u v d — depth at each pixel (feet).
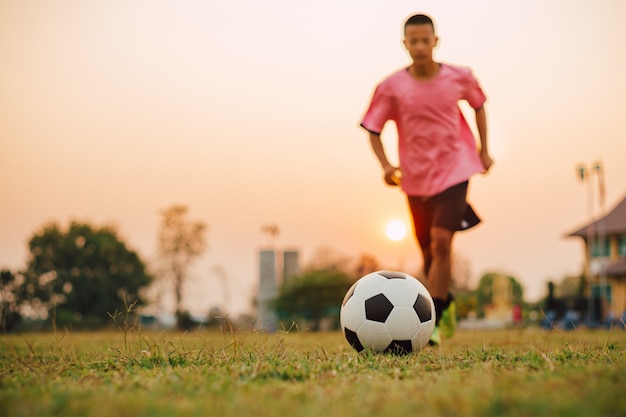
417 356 16.56
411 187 23.84
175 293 117.19
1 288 36.19
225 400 9.53
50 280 155.12
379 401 9.33
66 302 153.38
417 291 18.12
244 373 12.41
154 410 8.77
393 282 18.04
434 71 23.65
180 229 133.80
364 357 16.26
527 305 140.46
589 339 26.76
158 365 14.85
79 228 158.61
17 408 9.19
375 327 17.54
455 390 10.11
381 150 24.30
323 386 11.14
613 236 131.34
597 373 11.16
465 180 22.98
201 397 9.96
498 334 38.88
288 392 10.28
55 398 9.85
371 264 114.93
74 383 11.87
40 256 155.84
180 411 8.75
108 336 40.98
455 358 15.62
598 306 129.18
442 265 22.90
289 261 115.85
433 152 23.38
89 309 155.43
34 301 151.12
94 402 9.50
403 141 24.06
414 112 23.40
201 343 20.56
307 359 15.19
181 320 102.78
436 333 21.29
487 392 9.66
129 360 15.33
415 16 23.44
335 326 107.24
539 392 9.48
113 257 157.17
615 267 126.00
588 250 134.92
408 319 17.61
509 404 8.64
